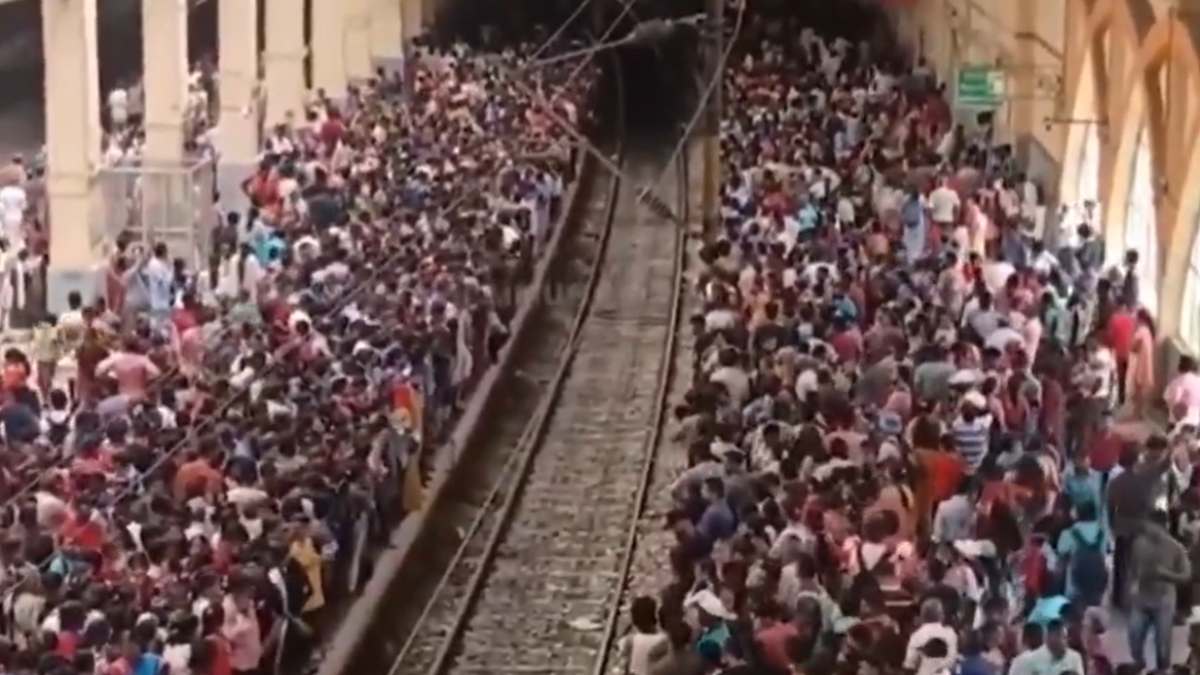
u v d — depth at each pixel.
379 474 29.11
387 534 30.20
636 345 43.28
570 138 51.00
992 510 23.30
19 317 38.28
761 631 20.45
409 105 50.16
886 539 22.17
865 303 31.89
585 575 31.44
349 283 34.28
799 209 38.34
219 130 46.50
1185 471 25.25
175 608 21.47
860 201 39.12
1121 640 23.84
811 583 21.27
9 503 23.36
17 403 27.50
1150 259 36.28
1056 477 25.17
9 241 39.09
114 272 35.38
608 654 28.36
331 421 28.17
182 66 42.84
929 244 35.66
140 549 22.77
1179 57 33.00
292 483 25.86
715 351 31.25
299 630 25.27
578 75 57.06
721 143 44.12
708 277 35.41
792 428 25.75
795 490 23.45
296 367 29.64
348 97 51.06
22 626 21.16
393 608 28.91
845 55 59.91
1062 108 41.94
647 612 21.30
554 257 46.19
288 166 41.50
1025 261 34.66
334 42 54.97
